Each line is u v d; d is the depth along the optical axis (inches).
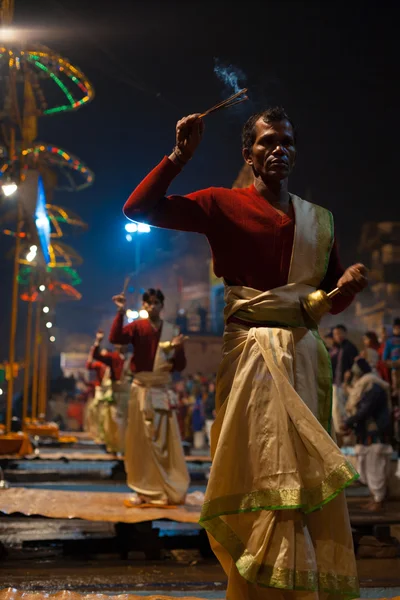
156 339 267.4
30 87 406.6
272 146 115.9
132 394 262.7
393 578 170.2
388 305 786.8
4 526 263.6
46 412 927.0
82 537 238.4
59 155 516.1
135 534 216.4
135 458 253.3
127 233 274.8
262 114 118.0
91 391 754.2
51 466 411.5
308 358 110.0
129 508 239.8
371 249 850.1
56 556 214.4
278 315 110.3
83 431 954.1
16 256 405.7
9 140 392.5
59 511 225.1
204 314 1288.1
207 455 516.1
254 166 118.0
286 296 110.7
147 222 112.2
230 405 106.8
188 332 1206.9
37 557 212.2
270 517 101.2
